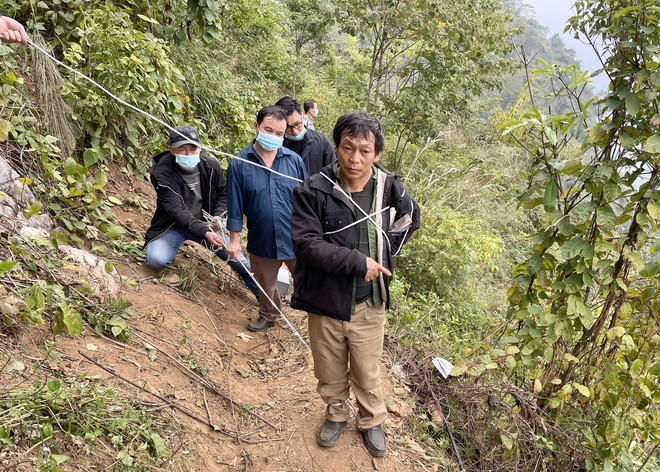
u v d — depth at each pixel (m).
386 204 2.46
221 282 4.41
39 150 3.35
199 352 3.30
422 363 3.69
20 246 2.83
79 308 2.87
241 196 3.64
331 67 13.30
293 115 4.07
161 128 5.09
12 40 2.48
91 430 2.13
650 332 3.10
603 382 3.14
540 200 3.25
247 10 9.80
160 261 3.89
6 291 2.52
